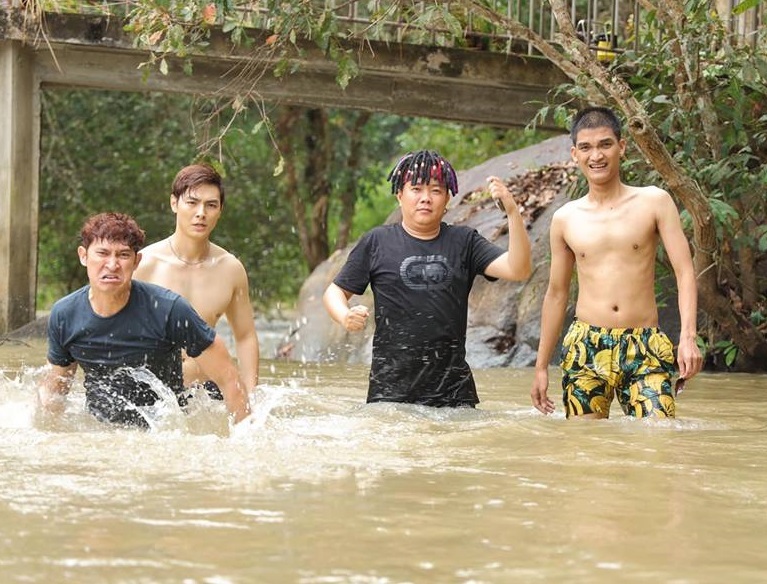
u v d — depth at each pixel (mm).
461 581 2676
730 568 2816
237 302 6539
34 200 12086
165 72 9016
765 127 9352
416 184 6277
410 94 12211
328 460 4285
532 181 12531
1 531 3098
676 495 3701
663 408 5777
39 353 10047
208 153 9648
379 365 6344
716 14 9320
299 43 11305
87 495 3564
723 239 9336
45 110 19203
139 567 2766
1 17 11266
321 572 2738
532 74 11750
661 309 10219
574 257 6375
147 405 5461
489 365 10461
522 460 4379
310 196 21109
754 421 5918
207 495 3582
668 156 7848
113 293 5238
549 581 2684
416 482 3867
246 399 5492
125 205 19859
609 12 14070
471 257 6383
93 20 11344
